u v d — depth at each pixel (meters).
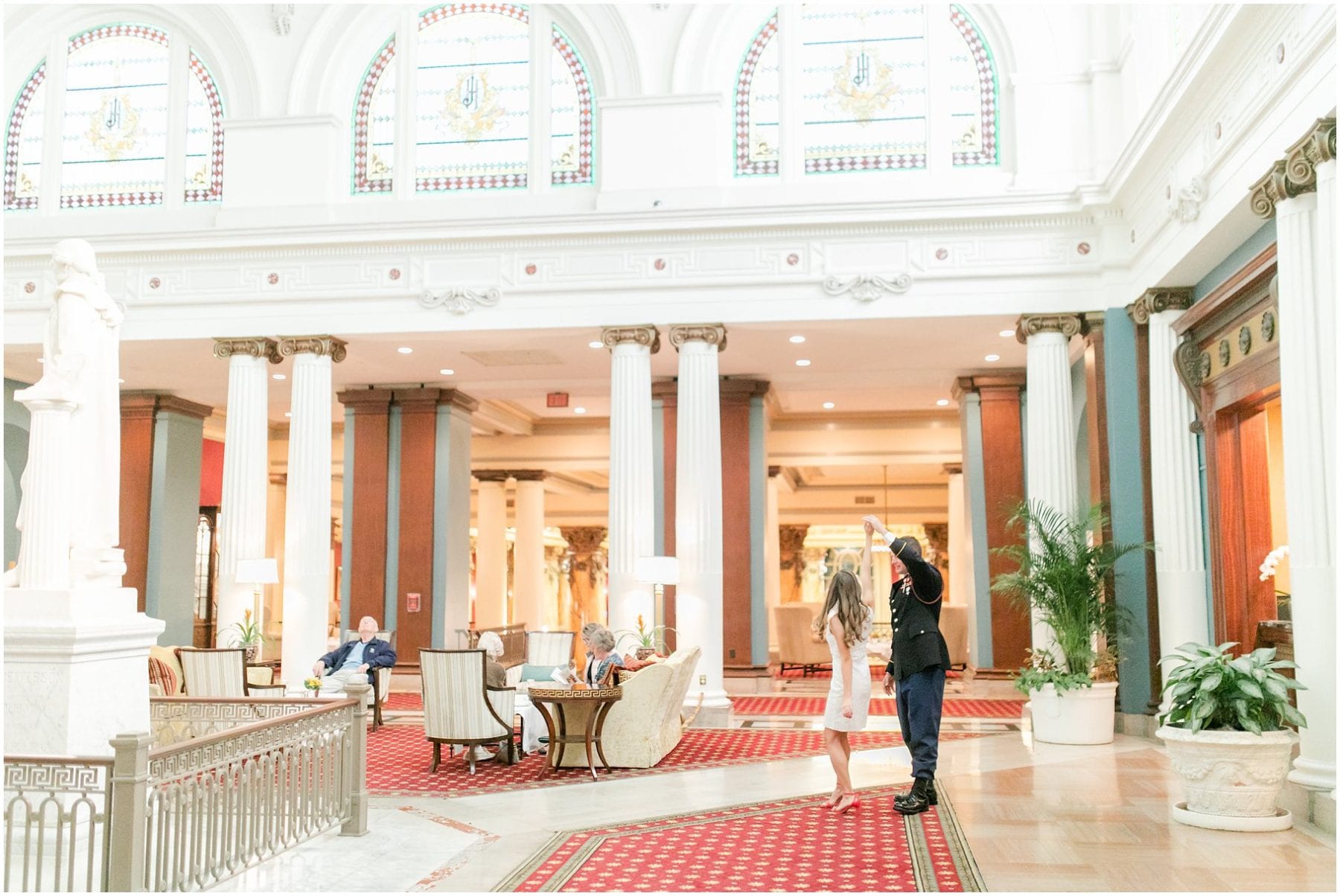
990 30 12.75
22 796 4.70
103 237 13.36
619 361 12.58
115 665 6.14
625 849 6.09
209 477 20.77
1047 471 11.85
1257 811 6.48
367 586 16.91
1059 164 12.30
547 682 10.04
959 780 8.23
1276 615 9.97
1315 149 6.78
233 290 13.30
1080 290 11.98
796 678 18.53
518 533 22.11
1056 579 10.77
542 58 13.46
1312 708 6.88
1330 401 6.95
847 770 7.09
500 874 5.54
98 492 6.49
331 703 6.62
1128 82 11.77
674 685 9.61
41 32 14.48
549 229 12.65
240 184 13.62
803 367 15.53
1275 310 8.63
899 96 12.82
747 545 15.84
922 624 6.99
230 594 13.02
